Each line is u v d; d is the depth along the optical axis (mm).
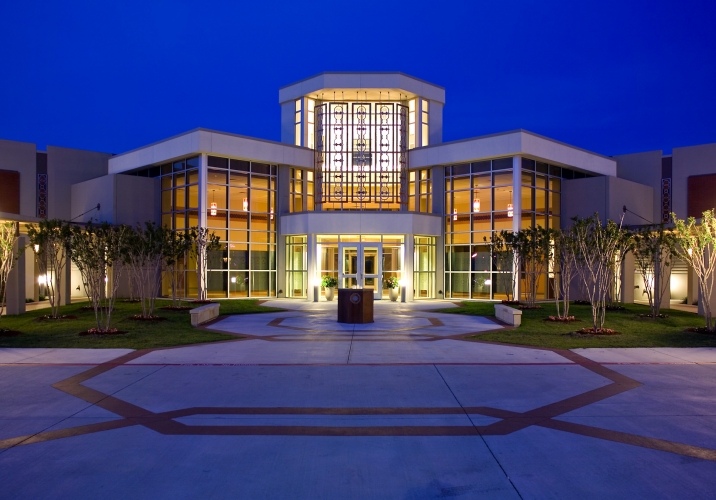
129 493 4781
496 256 23547
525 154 25156
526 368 10016
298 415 7082
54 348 12203
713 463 5453
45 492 4797
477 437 6230
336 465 5418
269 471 5266
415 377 9258
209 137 25469
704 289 14719
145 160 28328
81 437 6230
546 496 4727
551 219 27578
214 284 25906
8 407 7445
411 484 4980
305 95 30297
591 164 29312
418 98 30312
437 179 27938
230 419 6914
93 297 14844
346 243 26203
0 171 30141
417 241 27188
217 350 11938
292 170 28922
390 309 21828
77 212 31125
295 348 12211
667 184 31016
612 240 15359
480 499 4680
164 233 19469
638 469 5297
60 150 31484
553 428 6543
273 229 28000
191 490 4844
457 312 20656
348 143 29484
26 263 23500
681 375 9445
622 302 25469
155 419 6914
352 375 9414
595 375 9438
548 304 23609
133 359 10898
